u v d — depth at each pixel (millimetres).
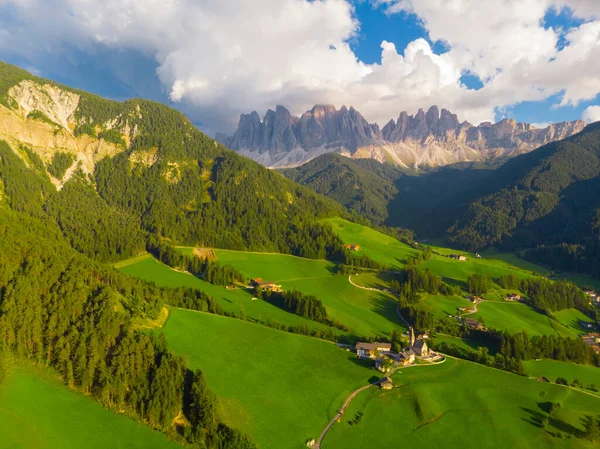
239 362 130000
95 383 104062
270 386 120938
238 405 110062
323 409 114688
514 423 115188
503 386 132000
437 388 127188
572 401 127312
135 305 136125
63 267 136625
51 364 107250
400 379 130875
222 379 119250
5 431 88188
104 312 118938
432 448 104562
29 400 96812
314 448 101250
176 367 110625
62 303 118625
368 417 112875
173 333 137125
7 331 108125
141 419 99375
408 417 114312
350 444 103125
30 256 134500
